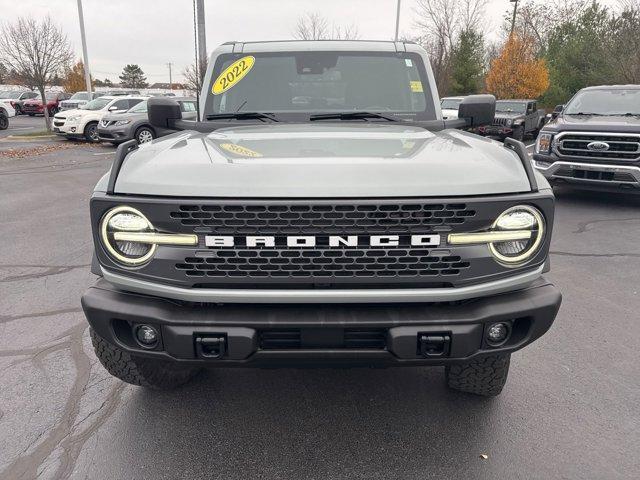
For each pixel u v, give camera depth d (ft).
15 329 12.90
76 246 20.03
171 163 7.48
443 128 11.48
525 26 132.26
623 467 8.18
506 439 8.84
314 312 7.23
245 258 7.00
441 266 7.11
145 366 9.20
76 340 12.33
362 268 7.04
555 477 7.97
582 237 21.29
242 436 8.94
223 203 6.75
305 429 9.13
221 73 12.30
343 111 11.86
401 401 9.93
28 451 8.54
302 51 12.36
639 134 24.06
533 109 65.10
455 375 9.34
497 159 7.98
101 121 57.67
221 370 11.07
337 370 11.03
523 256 7.32
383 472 8.11
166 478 7.98
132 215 7.08
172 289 7.20
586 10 122.42
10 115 83.51
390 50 12.51
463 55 109.81
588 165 25.29
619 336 12.56
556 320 13.41
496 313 7.30
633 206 26.94
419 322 7.14
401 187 6.82
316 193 6.74
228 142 8.96
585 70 102.01
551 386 10.42
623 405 9.79
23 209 26.66
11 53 75.97
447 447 8.65
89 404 9.82
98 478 7.96
